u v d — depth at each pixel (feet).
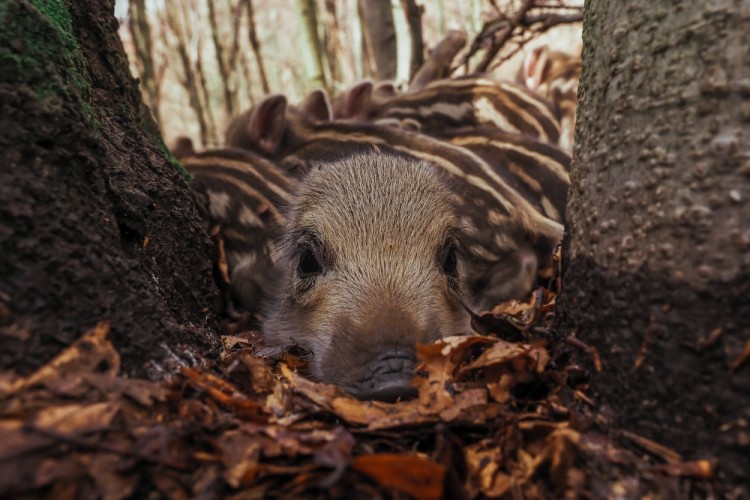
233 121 1.81
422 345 0.55
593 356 0.51
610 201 0.50
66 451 0.38
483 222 1.01
